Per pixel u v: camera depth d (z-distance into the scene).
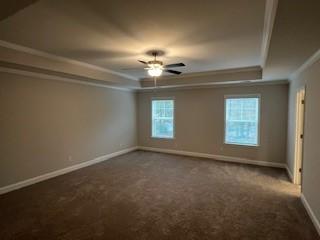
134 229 2.52
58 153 4.60
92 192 3.64
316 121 2.63
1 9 1.44
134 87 6.23
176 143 6.65
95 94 5.59
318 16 1.58
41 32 2.58
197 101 6.20
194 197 3.43
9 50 3.03
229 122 5.82
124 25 2.38
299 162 3.98
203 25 2.38
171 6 1.95
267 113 5.25
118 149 6.49
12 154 3.74
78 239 2.33
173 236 2.38
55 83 4.50
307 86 3.09
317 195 2.53
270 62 3.10
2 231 2.47
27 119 3.98
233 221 2.68
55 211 2.95
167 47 3.16
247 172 4.77
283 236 2.37
